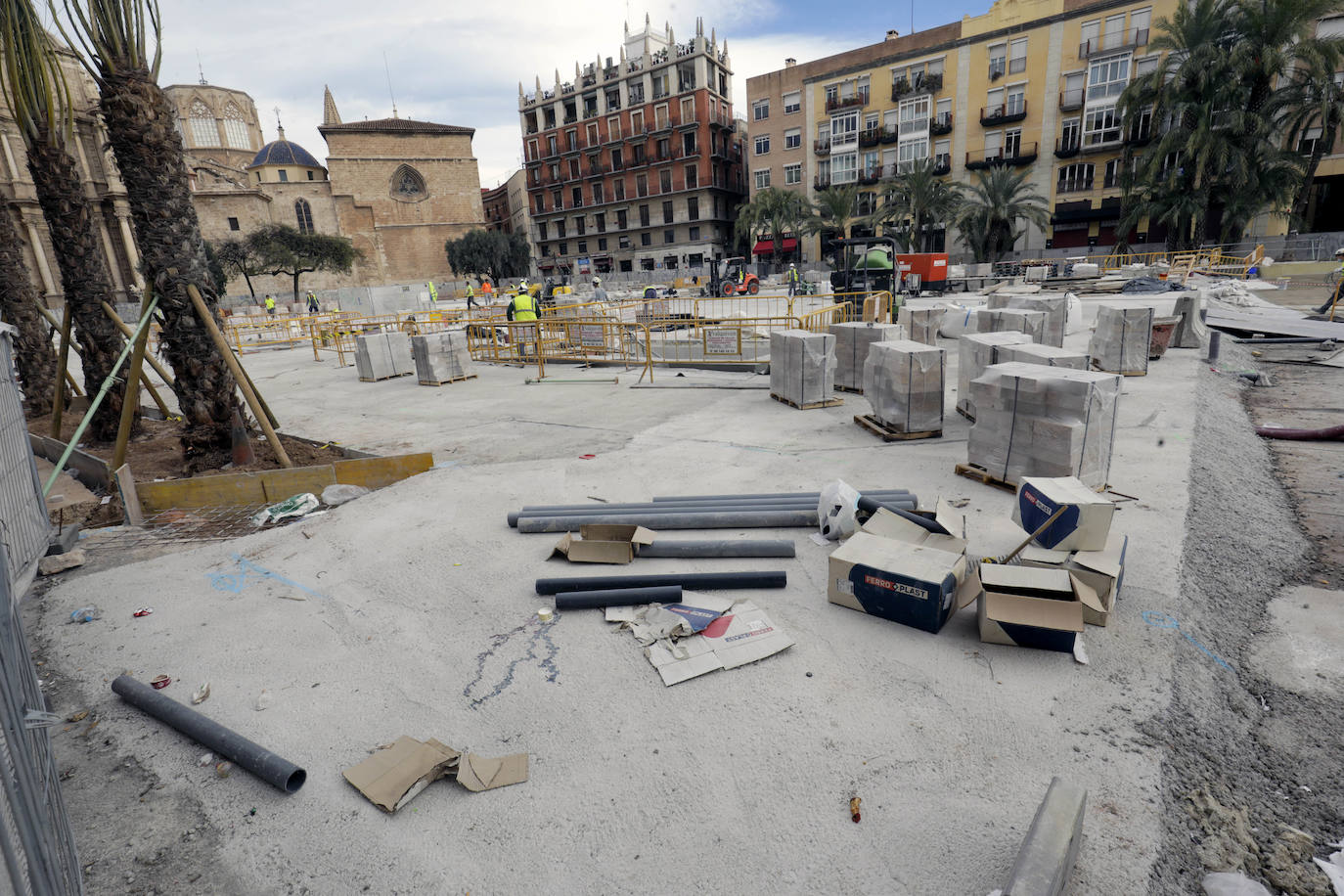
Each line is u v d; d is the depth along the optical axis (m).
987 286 29.70
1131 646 3.26
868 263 18.16
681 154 65.38
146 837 2.46
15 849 1.41
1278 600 4.00
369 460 6.64
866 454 6.68
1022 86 45.72
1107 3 41.72
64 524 5.79
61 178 8.12
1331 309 14.68
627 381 12.32
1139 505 4.96
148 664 3.58
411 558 4.78
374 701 3.18
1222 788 2.53
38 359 11.02
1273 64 31.05
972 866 2.16
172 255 6.69
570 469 6.76
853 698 3.00
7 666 1.54
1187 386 8.87
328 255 59.34
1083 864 2.13
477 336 17.66
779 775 2.58
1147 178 35.03
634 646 3.51
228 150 85.00
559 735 2.88
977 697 2.96
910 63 49.62
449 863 2.28
